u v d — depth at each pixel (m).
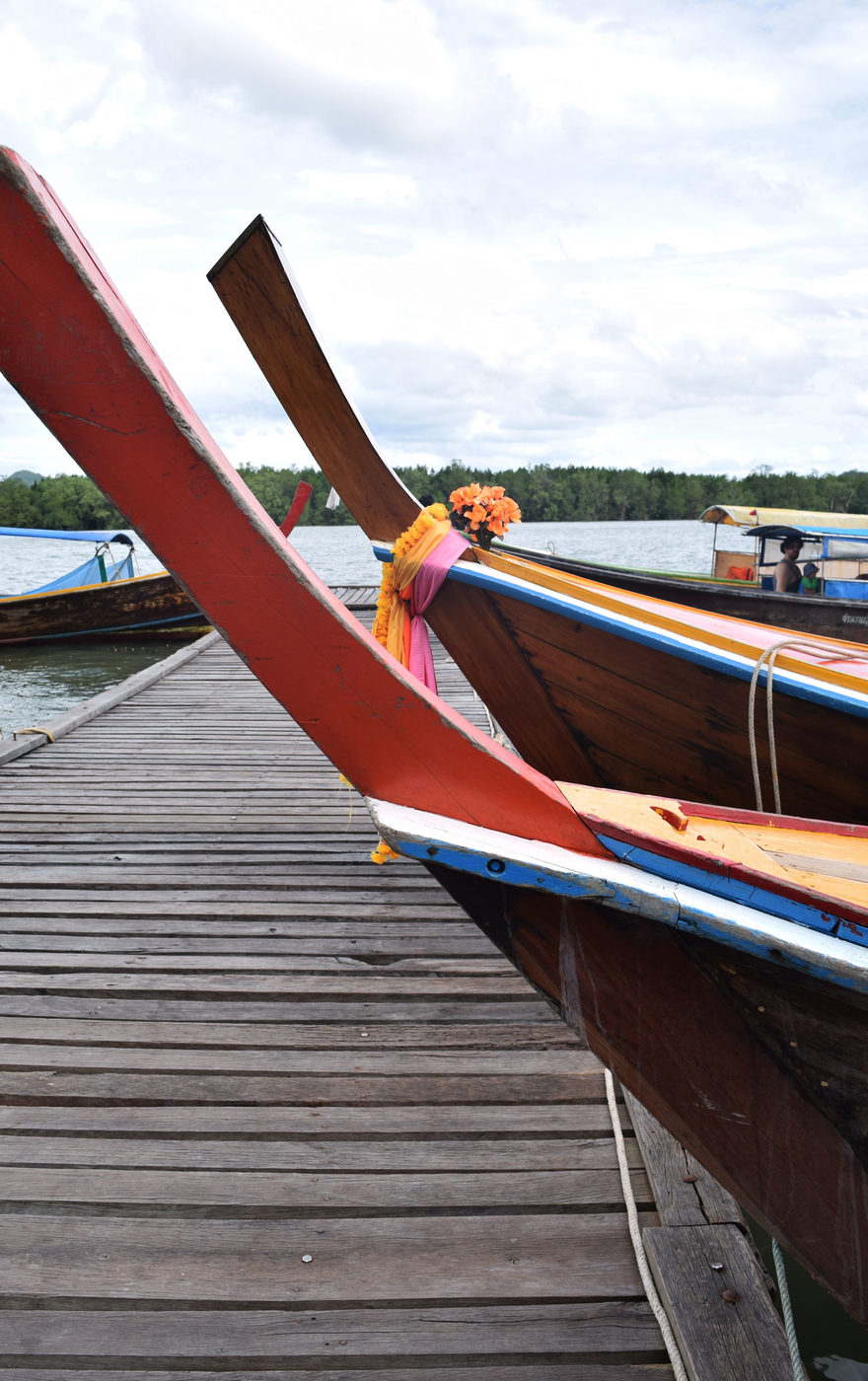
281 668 1.10
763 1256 2.30
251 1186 2.09
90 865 4.07
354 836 4.49
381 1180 2.12
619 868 1.19
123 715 7.43
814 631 9.04
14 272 0.87
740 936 1.13
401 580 3.59
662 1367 1.66
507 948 1.33
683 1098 1.35
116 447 0.96
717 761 3.19
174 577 1.04
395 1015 2.84
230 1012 2.86
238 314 3.44
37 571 35.53
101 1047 2.67
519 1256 1.91
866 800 2.91
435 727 1.17
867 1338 2.04
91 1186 2.09
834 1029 1.25
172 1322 1.75
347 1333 1.72
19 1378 1.64
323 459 3.87
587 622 3.12
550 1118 2.35
